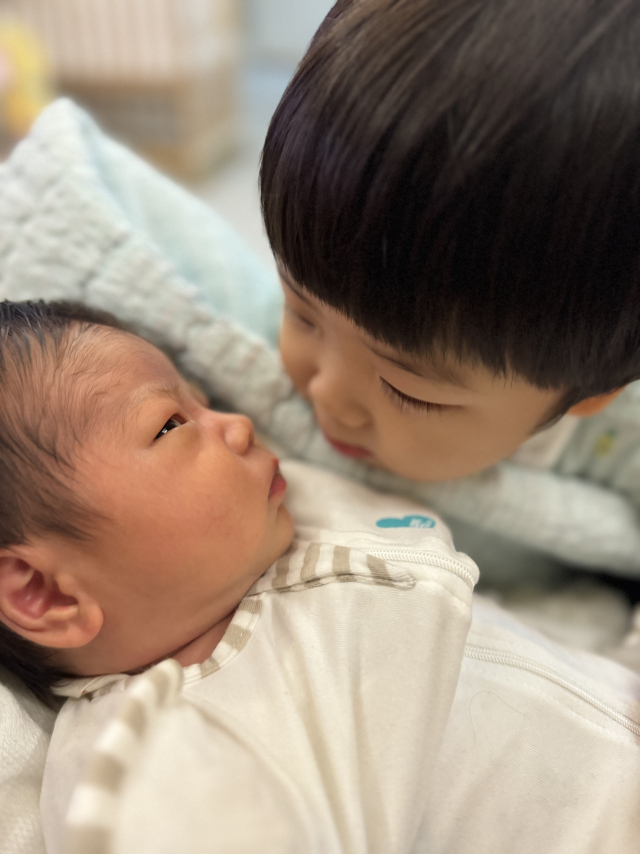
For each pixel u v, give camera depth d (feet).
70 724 1.57
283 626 1.56
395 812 1.39
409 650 1.49
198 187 4.51
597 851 1.51
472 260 1.10
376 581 1.55
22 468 1.51
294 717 1.41
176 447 1.59
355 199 1.12
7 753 1.56
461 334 1.19
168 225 2.40
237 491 1.62
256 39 4.62
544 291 1.13
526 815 1.56
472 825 1.57
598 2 1.04
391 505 1.93
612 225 1.09
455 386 1.33
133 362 1.66
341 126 1.12
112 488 1.52
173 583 1.56
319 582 1.58
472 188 1.05
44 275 2.08
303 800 1.29
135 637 1.60
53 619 1.51
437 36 1.06
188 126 4.61
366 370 1.44
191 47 4.44
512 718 1.60
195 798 1.08
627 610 2.35
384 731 1.44
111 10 4.35
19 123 4.42
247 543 1.63
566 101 1.03
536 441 2.05
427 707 1.46
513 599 2.37
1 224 2.13
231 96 4.76
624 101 1.03
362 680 1.49
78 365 1.59
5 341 1.61
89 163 2.18
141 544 1.53
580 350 1.23
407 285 1.15
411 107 1.06
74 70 4.58
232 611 1.68
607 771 1.57
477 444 1.57
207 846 1.07
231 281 2.42
